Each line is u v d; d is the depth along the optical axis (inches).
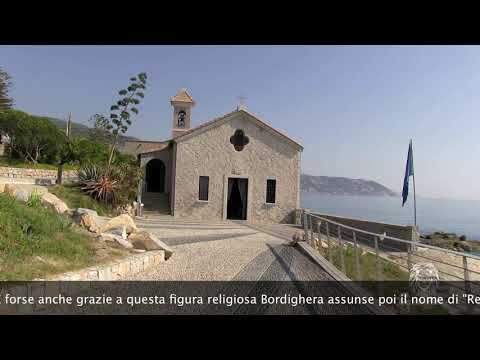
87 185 759.1
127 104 1090.7
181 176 927.7
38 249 264.8
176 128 1210.6
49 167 1173.7
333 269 352.8
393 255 476.4
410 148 662.5
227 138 945.5
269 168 951.0
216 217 933.8
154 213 945.5
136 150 1445.6
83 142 970.1
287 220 944.9
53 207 386.6
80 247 306.5
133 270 311.3
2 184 384.2
